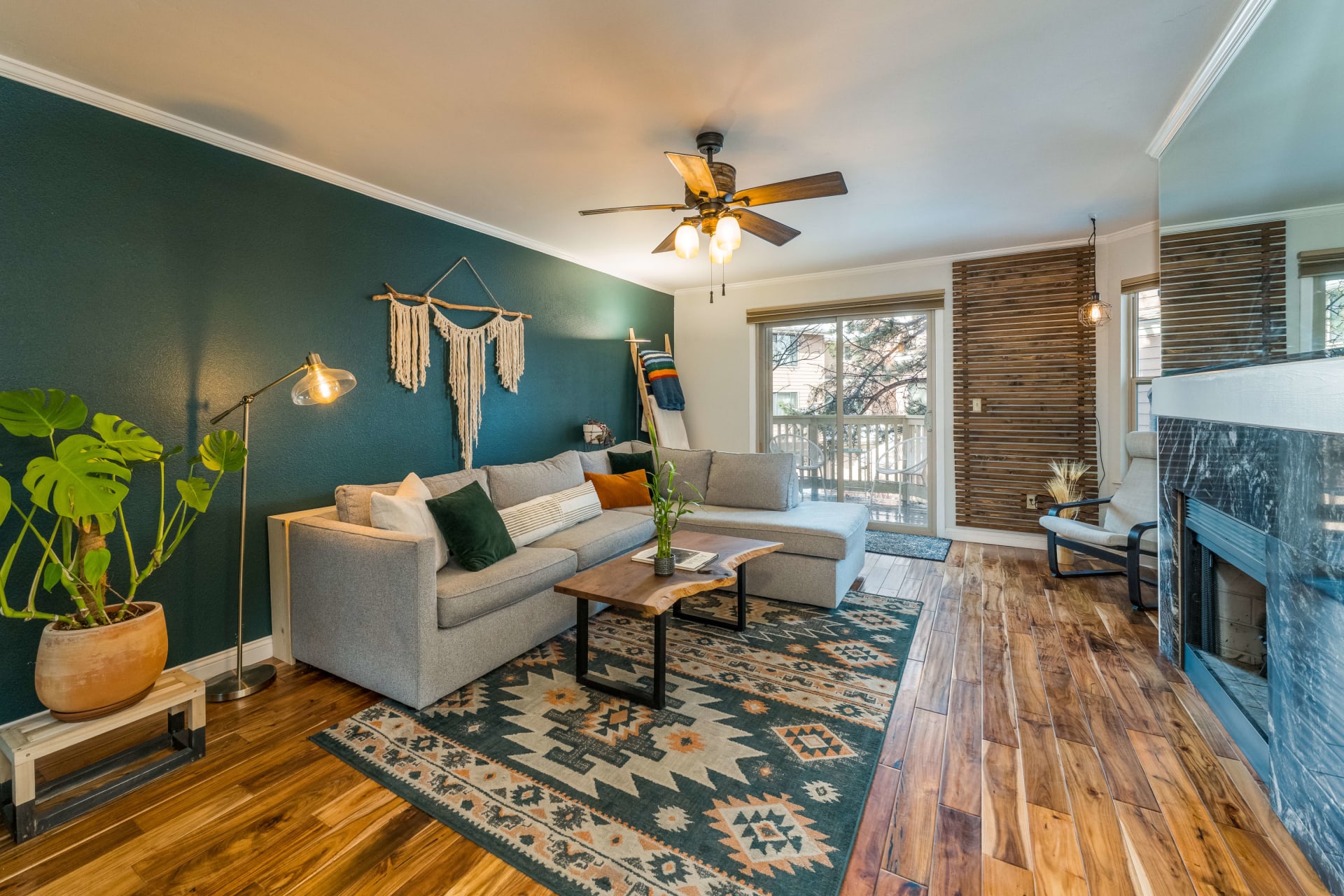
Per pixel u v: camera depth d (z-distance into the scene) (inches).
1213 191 80.4
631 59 76.5
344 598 90.7
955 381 186.9
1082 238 164.7
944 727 79.1
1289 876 53.4
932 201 133.1
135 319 87.4
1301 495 55.6
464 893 52.8
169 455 77.9
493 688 91.4
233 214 98.7
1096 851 56.8
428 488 113.0
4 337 75.6
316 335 111.5
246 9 65.7
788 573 129.0
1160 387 101.3
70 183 80.7
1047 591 136.6
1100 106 90.1
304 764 72.3
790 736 77.5
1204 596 90.2
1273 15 63.7
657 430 207.5
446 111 89.8
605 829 60.5
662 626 84.0
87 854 58.1
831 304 204.7
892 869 54.9
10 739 61.9
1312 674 53.7
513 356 157.9
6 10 65.0
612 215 139.9
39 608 79.3
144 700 70.1
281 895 52.8
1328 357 51.5
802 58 76.7
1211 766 69.7
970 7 67.0
